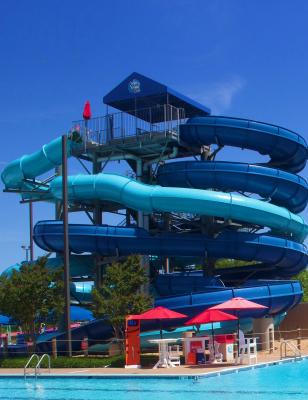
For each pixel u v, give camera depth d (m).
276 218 36.06
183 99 39.66
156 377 21.50
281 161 39.91
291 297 34.84
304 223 38.84
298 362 26.69
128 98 39.41
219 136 37.78
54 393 19.58
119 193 36.22
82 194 37.22
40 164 40.69
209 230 37.66
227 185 36.72
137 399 17.44
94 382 21.72
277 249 36.53
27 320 30.09
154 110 40.75
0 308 29.98
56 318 30.59
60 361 26.77
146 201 35.22
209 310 24.86
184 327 32.97
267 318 33.91
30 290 29.50
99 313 28.70
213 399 16.77
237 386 19.06
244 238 35.78
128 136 38.50
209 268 37.72
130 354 25.45
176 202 34.75
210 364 24.91
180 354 27.91
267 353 31.38
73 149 39.72
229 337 26.72
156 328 31.78
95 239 35.75
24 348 32.56
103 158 39.88
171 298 31.97
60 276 30.73
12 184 42.56
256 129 37.75
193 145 39.06
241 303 25.52
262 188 37.00
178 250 35.72
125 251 36.00
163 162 40.00
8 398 18.78
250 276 40.06
